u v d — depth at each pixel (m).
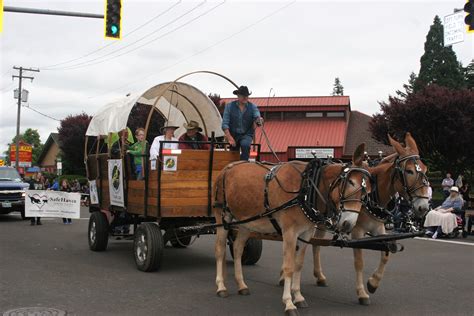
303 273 9.25
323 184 6.33
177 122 12.67
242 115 8.98
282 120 36.34
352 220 5.83
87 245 12.67
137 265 9.37
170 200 8.74
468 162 25.75
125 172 10.04
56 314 6.31
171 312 6.54
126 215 11.10
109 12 14.05
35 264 9.83
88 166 12.46
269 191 6.67
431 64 39.44
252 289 7.94
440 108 23.38
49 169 70.44
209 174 8.98
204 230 9.02
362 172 5.93
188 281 8.45
